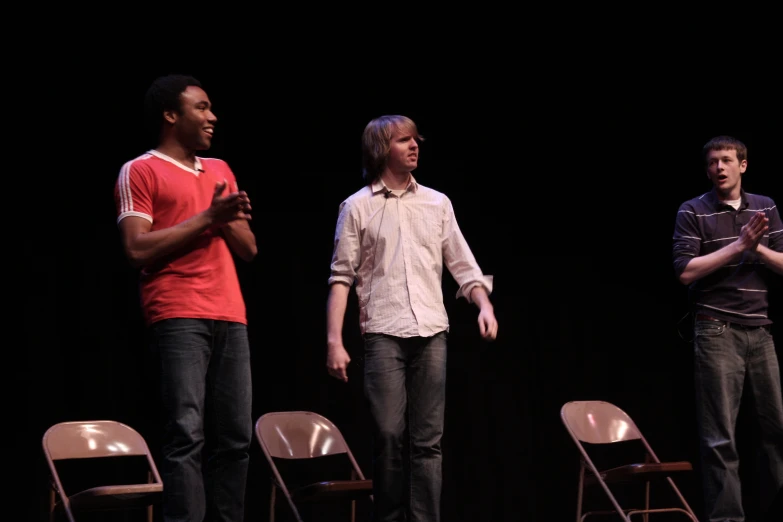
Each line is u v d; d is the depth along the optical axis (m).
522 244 8.11
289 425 5.71
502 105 8.12
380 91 7.75
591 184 8.28
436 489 4.24
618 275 8.24
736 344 5.23
